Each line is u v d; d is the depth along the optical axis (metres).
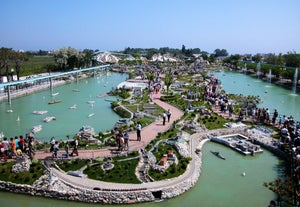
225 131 65.44
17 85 129.25
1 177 41.22
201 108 85.25
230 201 39.53
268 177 46.50
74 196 38.06
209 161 52.38
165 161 45.47
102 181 40.72
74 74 193.62
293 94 131.62
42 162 45.22
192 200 39.72
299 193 32.62
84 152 49.94
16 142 48.91
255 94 129.00
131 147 53.03
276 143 58.00
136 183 40.41
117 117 84.94
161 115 78.88
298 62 192.62
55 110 94.12
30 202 38.91
